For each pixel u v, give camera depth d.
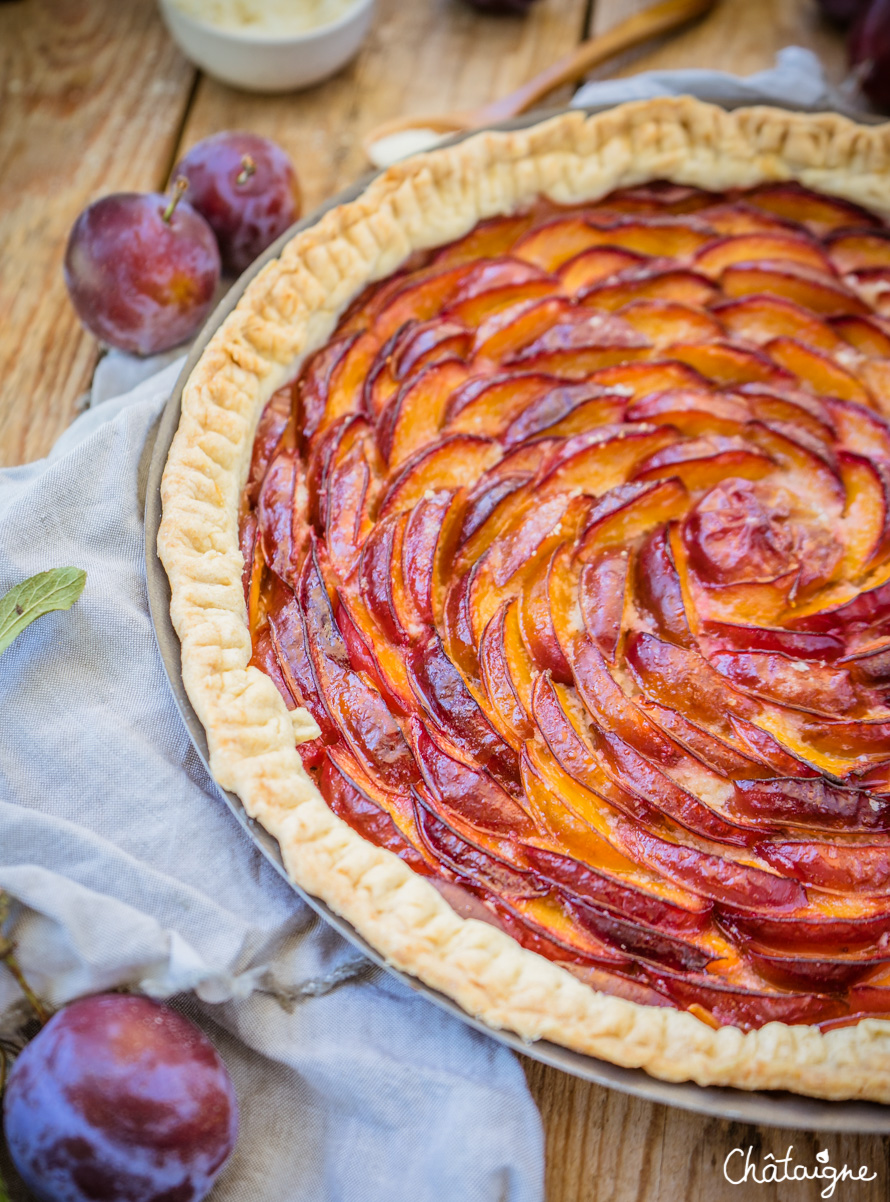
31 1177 0.35
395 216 0.47
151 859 0.39
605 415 0.44
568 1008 0.36
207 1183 0.35
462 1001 0.36
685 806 0.38
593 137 0.48
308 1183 0.37
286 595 0.41
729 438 0.44
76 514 0.42
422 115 0.54
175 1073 0.35
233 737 0.38
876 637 0.42
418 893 0.37
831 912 0.38
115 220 0.45
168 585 0.40
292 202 0.49
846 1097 0.36
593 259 0.46
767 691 0.40
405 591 0.41
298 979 0.38
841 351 0.45
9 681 0.40
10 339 0.49
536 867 0.38
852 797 0.39
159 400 0.44
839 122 0.49
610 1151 0.38
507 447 0.43
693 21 0.56
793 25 0.57
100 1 0.56
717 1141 0.38
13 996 0.37
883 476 0.43
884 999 0.37
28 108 0.53
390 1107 0.37
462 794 0.38
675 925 0.38
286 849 0.37
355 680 0.40
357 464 0.42
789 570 0.42
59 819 0.38
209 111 0.54
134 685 0.40
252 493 0.43
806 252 0.47
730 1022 0.37
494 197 0.47
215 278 0.47
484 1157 0.36
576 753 0.39
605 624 0.41
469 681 0.40
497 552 0.42
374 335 0.45
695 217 0.48
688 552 0.42
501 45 0.56
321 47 0.52
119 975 0.37
